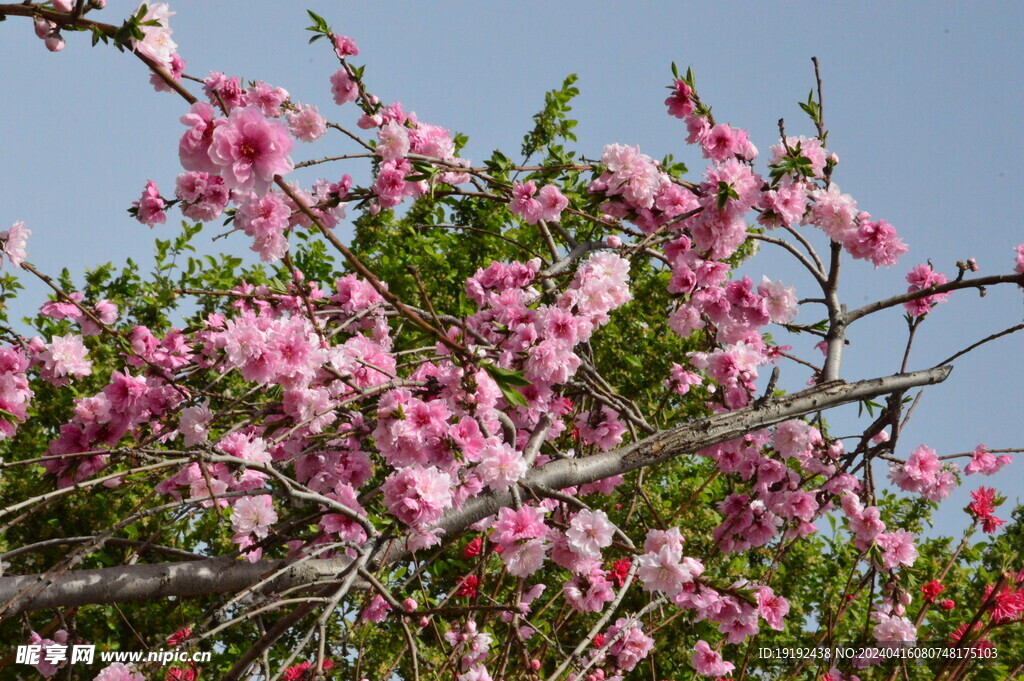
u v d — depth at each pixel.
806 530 4.71
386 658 4.76
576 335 3.45
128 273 6.30
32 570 5.20
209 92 3.92
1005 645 4.98
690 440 3.89
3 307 4.90
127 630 5.17
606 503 5.97
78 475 3.55
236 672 3.00
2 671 4.50
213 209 3.53
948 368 4.64
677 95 4.17
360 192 4.34
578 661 3.32
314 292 4.57
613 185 3.97
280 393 3.73
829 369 4.62
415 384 3.36
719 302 4.36
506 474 3.19
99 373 5.73
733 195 3.80
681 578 3.30
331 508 3.11
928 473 4.60
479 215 7.33
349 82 4.61
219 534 5.04
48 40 1.95
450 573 5.40
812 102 4.51
